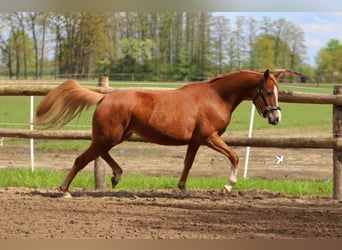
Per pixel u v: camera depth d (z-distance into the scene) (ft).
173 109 32.71
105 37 210.79
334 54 256.93
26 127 72.28
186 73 235.40
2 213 27.71
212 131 33.32
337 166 34.94
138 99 32.58
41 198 32.60
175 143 33.24
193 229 24.82
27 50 205.36
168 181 39.14
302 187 38.11
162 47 236.43
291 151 62.03
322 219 27.61
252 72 34.04
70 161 52.75
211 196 34.91
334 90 35.14
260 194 36.37
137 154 56.85
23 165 49.29
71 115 32.78
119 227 24.99
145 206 30.48
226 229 24.97
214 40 241.35
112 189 37.58
